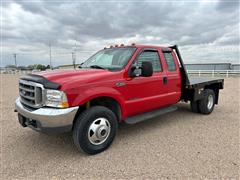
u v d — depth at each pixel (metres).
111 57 4.32
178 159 3.20
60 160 3.21
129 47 4.31
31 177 2.73
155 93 4.43
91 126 3.29
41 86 3.07
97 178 2.71
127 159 3.22
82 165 3.04
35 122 3.15
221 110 6.65
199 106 5.96
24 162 3.14
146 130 4.64
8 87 14.42
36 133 4.40
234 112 6.37
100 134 3.38
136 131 4.57
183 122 5.26
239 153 3.39
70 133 4.40
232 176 2.71
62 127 2.98
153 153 3.42
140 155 3.35
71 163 3.11
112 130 3.59
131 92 3.89
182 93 5.48
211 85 6.42
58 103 2.99
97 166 3.01
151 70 3.57
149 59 4.39
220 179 2.65
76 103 3.07
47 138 4.12
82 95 3.13
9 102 8.05
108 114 3.49
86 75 3.37
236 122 5.23
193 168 2.92
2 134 4.34
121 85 3.68
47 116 2.93
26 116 3.23
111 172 2.84
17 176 2.75
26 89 3.37
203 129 4.67
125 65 3.86
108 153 3.44
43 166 3.02
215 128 4.74
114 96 3.56
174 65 5.05
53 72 3.52
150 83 4.26
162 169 2.90
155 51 4.56
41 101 3.11
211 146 3.68
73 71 3.56
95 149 3.36
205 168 2.92
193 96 5.46
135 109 4.04
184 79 5.28
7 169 2.93
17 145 3.78
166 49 4.89
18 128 4.73
